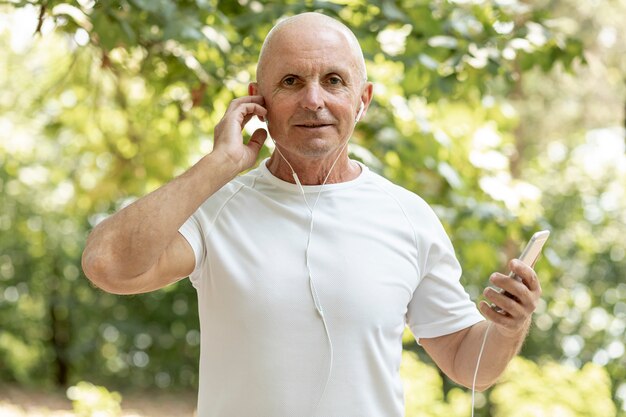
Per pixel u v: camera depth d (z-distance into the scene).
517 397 7.26
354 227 2.71
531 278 2.53
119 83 6.29
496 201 6.16
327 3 4.86
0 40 8.55
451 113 6.73
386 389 2.65
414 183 6.01
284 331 2.57
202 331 2.70
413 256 2.77
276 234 2.68
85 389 8.48
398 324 2.70
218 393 2.62
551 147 13.90
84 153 7.59
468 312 2.87
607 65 10.84
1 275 15.64
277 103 2.66
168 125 6.79
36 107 7.32
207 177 2.57
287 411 2.54
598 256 13.62
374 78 5.77
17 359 15.84
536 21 5.47
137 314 15.99
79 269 15.95
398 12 5.06
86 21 4.72
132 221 2.48
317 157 2.66
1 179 13.62
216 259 2.64
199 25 4.61
